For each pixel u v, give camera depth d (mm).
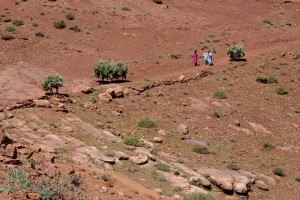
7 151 13211
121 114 28594
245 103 35531
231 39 55500
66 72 38812
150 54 46719
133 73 40875
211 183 20391
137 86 34406
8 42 42844
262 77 41375
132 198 14227
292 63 48000
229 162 23922
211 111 32500
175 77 38875
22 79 33500
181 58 46625
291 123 33469
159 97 33594
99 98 30594
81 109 27812
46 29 48344
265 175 23422
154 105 31656
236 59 47375
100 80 37781
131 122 27656
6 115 22656
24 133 20266
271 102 37156
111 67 37062
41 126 21969
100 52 45094
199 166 22172
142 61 44094
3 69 35969
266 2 76562
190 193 17438
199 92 36312
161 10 62594
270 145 28219
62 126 22766
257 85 40594
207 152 24891
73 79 37188
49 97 28359
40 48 43375
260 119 32875
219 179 20219
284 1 77500
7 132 19922
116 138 23109
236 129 30281
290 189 22422
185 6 67500
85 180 14289
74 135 21656
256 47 54406
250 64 46031
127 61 43656
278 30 62188
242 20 64750
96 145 20859
